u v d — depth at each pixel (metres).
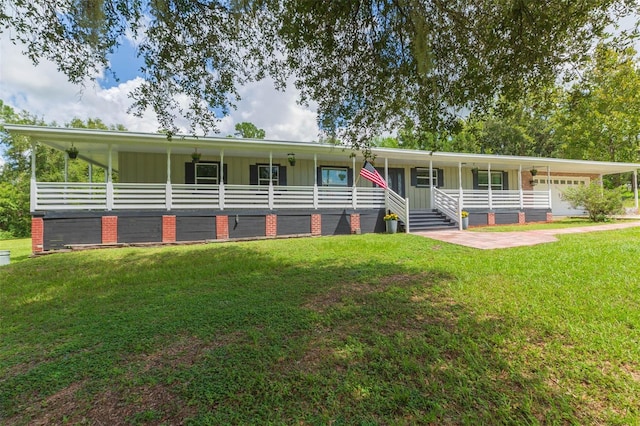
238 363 2.38
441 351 2.51
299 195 11.76
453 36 3.81
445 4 3.56
